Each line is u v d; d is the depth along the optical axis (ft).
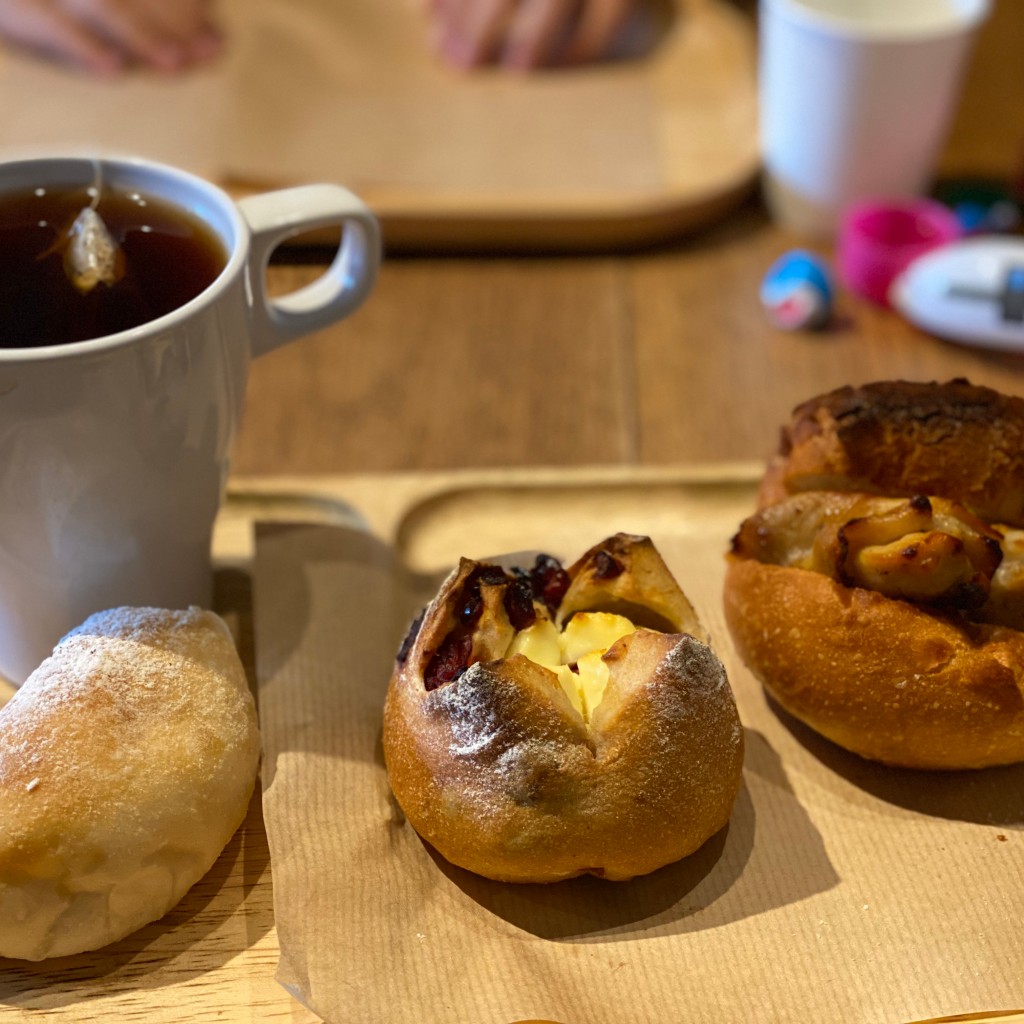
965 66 1.43
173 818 0.69
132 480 0.75
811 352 1.34
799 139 1.44
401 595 0.97
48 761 0.67
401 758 0.72
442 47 1.80
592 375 1.31
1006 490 0.80
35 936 0.66
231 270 0.74
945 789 0.80
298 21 1.87
